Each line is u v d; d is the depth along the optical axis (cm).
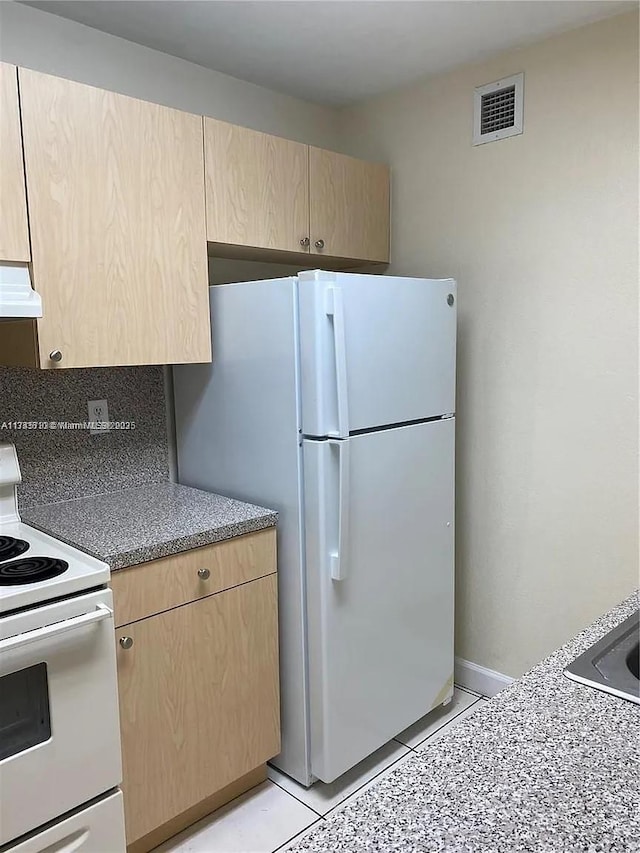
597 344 221
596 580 230
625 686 108
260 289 204
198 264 206
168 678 184
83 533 186
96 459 229
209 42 221
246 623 202
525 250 235
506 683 259
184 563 184
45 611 148
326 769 210
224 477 229
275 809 206
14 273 167
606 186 213
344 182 250
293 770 220
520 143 231
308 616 209
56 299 174
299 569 207
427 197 261
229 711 200
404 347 218
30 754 148
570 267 224
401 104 265
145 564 176
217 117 248
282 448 206
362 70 245
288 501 207
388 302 212
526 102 228
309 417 199
